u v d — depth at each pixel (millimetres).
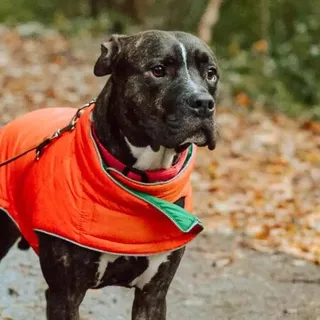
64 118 7156
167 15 27344
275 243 11094
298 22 22469
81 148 6254
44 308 8508
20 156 6836
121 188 6086
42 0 30672
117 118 6105
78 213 6098
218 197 13164
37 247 6641
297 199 13062
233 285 9570
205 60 6090
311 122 18000
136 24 28953
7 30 26172
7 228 7469
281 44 22656
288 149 16047
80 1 30547
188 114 5801
